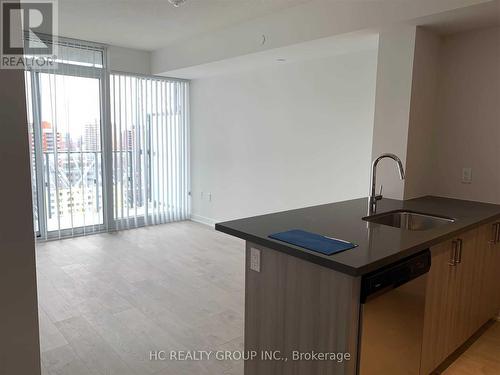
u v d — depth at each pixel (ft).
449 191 10.77
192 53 15.96
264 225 7.29
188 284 12.28
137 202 19.27
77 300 11.03
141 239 17.20
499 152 9.78
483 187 10.12
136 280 12.55
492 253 9.26
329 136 13.74
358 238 6.47
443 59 10.55
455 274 7.70
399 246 6.03
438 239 6.63
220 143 18.74
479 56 9.90
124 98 18.20
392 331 6.01
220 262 14.34
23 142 5.51
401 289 6.07
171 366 8.04
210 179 19.63
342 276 5.36
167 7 11.82
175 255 15.10
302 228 7.11
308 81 14.29
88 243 16.48
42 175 16.19
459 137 10.46
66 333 9.23
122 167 18.53
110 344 8.80
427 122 10.54
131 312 10.36
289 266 6.07
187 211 21.22
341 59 13.10
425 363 7.12
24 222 5.64
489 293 9.46
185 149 20.75
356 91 12.76
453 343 8.09
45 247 15.81
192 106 20.42
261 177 16.65
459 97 10.35
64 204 16.97
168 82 19.66
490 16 8.73
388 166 10.46
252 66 15.88
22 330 5.79
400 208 9.26
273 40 12.32
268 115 16.02
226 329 9.55
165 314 10.27
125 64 17.97
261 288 6.57
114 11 12.29
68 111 16.51
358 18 9.95
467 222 7.82
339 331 5.47
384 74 10.27
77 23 13.70
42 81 15.67
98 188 17.89
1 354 5.65
